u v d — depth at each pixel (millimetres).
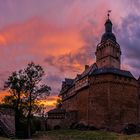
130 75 83125
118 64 95938
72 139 60344
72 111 85562
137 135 64812
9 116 55281
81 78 86125
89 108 79125
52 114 89375
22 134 68125
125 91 79500
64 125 87000
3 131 49812
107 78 78000
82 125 79500
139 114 81312
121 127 75812
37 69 76750
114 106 76438
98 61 96500
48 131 78812
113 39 96250
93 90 79562
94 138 61281
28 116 72938
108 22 98375
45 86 76938
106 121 75125
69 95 98125
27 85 75188
